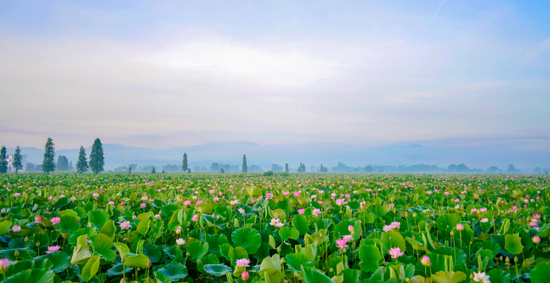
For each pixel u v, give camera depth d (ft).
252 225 18.43
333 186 55.88
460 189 50.11
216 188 47.47
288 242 16.31
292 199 27.09
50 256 12.27
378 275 10.30
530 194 44.09
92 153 291.17
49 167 268.00
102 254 11.60
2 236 15.88
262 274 10.78
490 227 18.26
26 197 29.14
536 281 9.62
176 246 14.73
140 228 16.22
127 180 90.94
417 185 60.18
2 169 260.21
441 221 17.22
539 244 14.85
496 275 10.48
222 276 13.38
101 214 17.56
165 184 58.18
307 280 9.12
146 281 10.61
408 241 13.20
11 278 9.16
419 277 9.21
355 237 15.33
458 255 12.35
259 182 74.49
